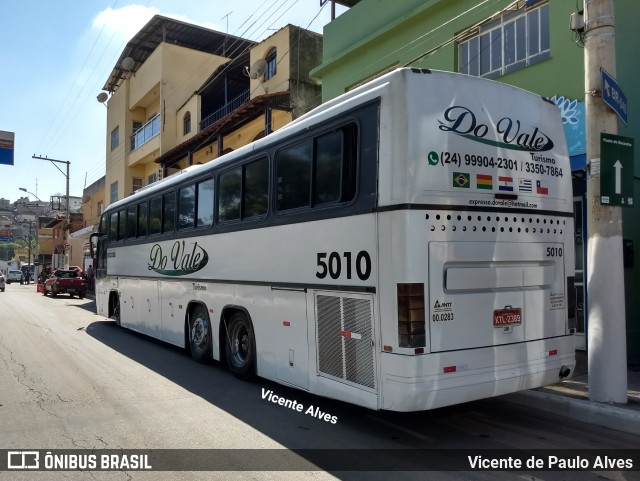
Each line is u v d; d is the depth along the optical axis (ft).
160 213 34.81
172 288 32.55
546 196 18.58
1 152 73.31
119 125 112.68
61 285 90.33
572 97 28.71
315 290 18.94
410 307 15.15
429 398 15.23
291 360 20.43
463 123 16.69
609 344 19.40
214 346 27.32
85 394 23.02
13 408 20.80
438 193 15.88
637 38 28.25
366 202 16.63
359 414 20.13
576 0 28.63
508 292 17.29
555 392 21.08
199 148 73.61
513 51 33.09
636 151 28.17
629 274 28.19
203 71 95.45
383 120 16.20
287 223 20.77
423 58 38.93
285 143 21.26
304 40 60.64
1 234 216.33
